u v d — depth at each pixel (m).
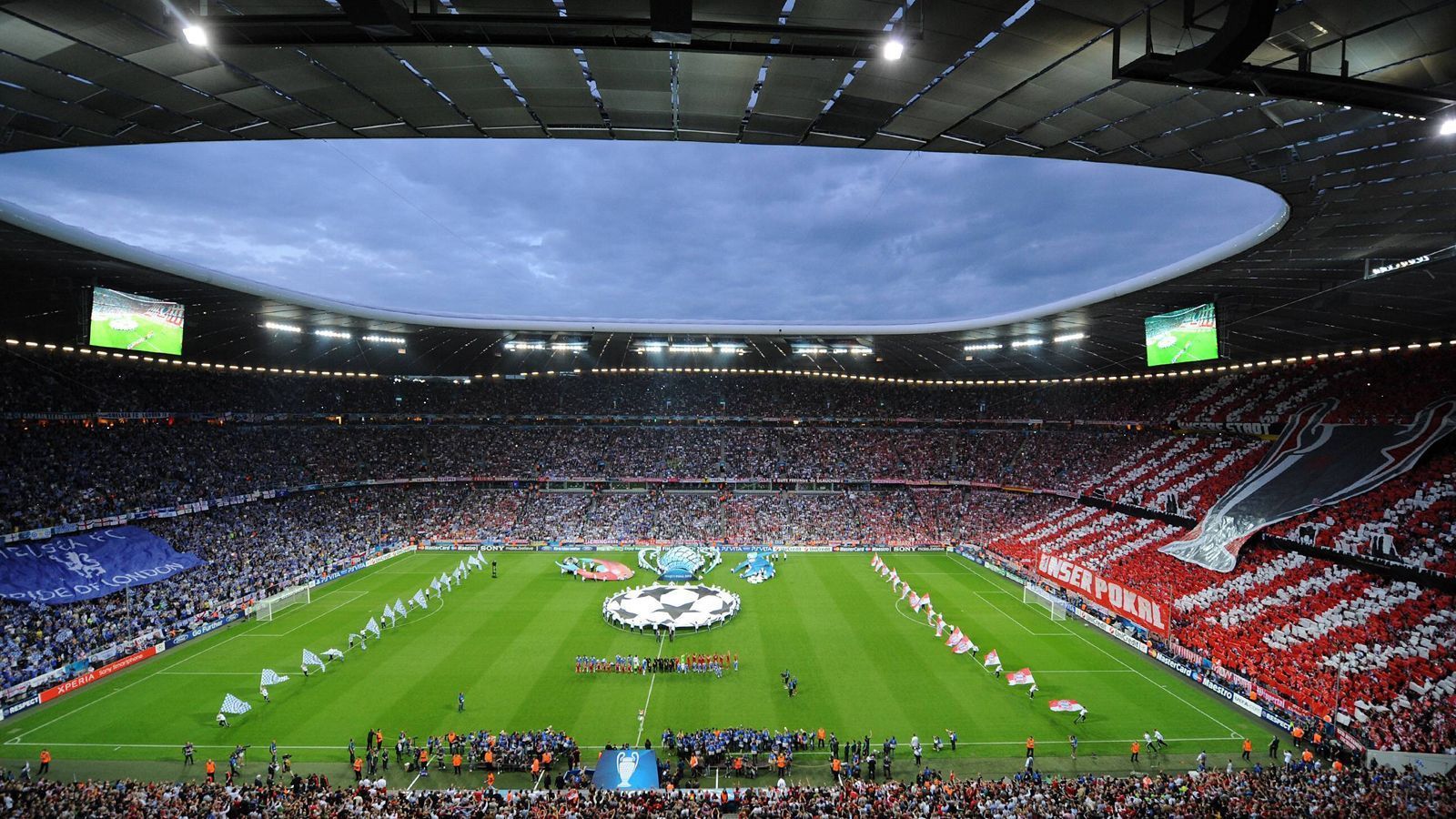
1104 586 52.91
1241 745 34.72
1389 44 14.55
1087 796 25.50
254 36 11.81
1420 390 56.94
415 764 31.91
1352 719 34.03
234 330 65.88
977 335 72.25
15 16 12.77
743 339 77.94
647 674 42.41
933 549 81.56
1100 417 87.50
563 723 36.03
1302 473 57.12
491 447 93.38
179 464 67.38
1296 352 66.44
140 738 34.31
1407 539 44.75
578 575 66.62
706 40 12.73
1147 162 23.00
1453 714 32.44
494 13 12.34
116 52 14.18
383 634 49.69
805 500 89.94
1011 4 12.73
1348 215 30.17
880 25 13.65
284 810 23.08
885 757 31.86
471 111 17.59
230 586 56.22
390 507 83.31
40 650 41.09
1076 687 41.44
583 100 16.80
